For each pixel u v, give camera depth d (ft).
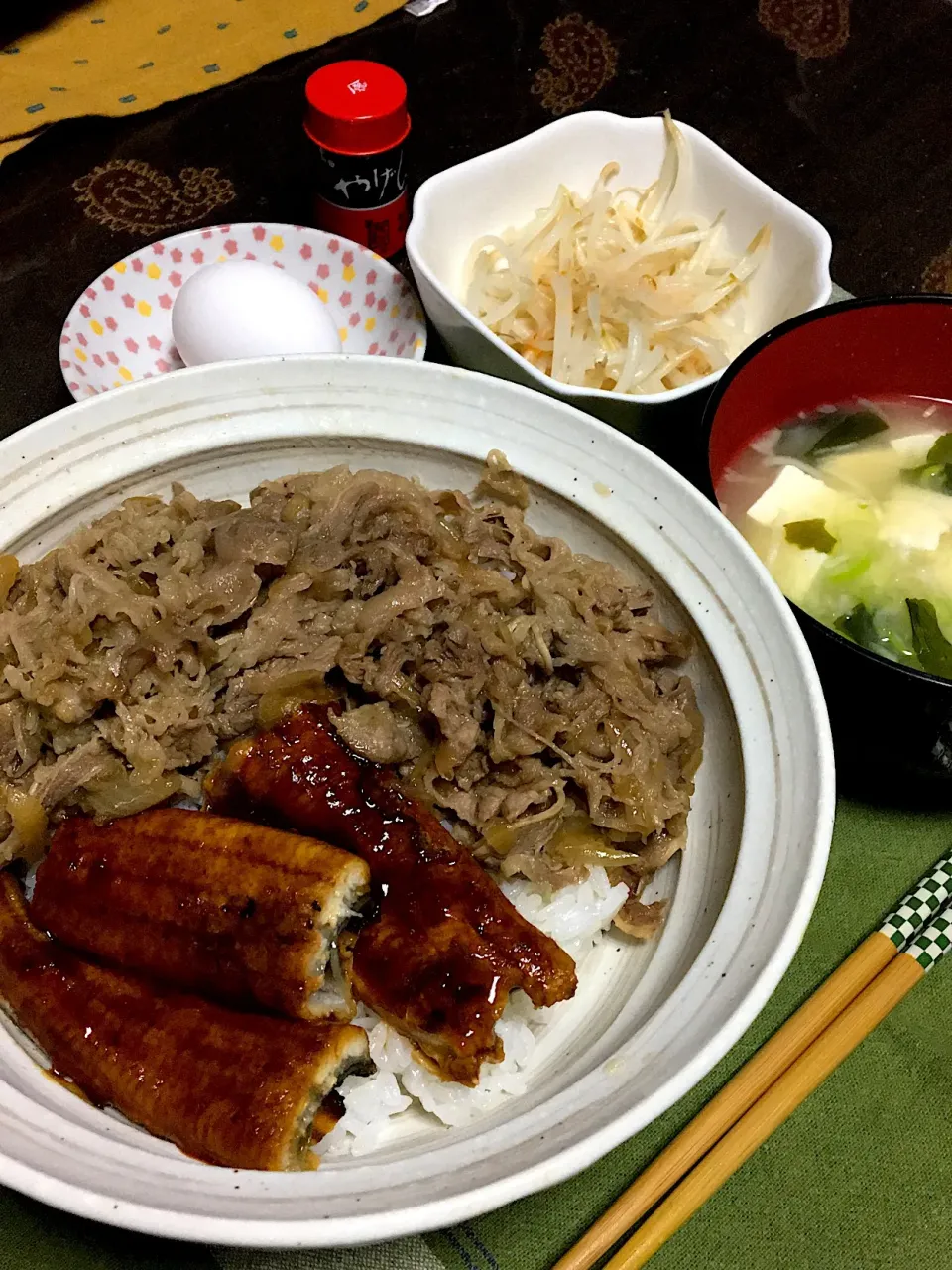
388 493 1.06
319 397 1.10
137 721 0.97
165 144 1.60
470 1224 0.90
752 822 0.92
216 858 0.90
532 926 0.93
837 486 1.21
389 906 0.92
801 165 1.66
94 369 1.32
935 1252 0.91
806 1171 0.94
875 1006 0.97
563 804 0.99
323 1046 0.85
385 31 1.75
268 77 1.68
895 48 1.79
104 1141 0.82
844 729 1.02
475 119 1.65
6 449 1.02
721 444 1.14
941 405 1.25
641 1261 0.88
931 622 1.11
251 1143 0.82
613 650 1.02
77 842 0.95
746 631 0.98
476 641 1.01
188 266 1.43
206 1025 0.87
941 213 1.63
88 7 1.70
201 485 1.11
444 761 0.98
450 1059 0.90
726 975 0.85
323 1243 0.72
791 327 1.13
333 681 1.03
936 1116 0.96
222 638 1.01
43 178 1.56
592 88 1.71
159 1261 0.87
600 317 1.32
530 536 1.08
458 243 1.36
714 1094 0.96
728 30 1.79
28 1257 0.87
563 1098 0.83
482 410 1.09
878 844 1.08
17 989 0.91
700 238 1.35
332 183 1.43
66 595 1.00
